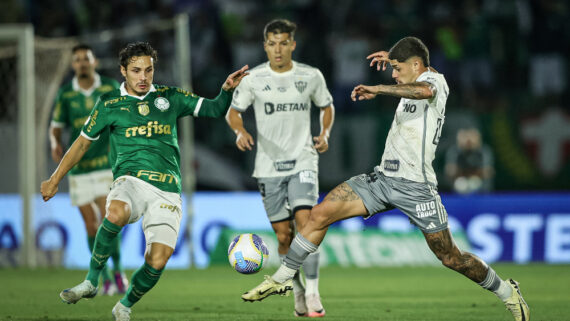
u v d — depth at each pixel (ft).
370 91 57.36
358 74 193.16
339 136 168.55
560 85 200.75
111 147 68.39
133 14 202.80
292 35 75.61
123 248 137.69
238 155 171.01
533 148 172.96
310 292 73.26
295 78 75.66
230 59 201.26
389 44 200.13
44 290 99.45
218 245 140.77
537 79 199.72
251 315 74.23
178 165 64.80
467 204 144.56
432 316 73.92
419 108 61.46
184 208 143.23
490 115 172.55
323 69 195.83
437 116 61.41
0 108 153.69
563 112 173.17
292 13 206.80
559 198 145.38
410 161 61.93
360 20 202.39
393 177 62.59
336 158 168.55
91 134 63.57
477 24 199.11
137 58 62.18
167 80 192.95
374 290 100.89
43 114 145.59
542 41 203.72
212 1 205.87
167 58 194.39
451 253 62.44
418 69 62.59
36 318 71.82
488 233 144.15
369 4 207.72
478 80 194.49
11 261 138.82
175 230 61.98
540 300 88.43
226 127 171.01
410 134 61.82
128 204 60.70
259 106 75.66
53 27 200.23
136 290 60.75
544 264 141.49
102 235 60.95
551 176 172.45
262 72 75.97
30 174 135.74
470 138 163.63
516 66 200.03
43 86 146.72
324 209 63.21
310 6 207.10
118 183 62.18
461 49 197.98
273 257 139.95
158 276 60.54
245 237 66.74
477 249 143.54
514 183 172.35
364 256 141.79
